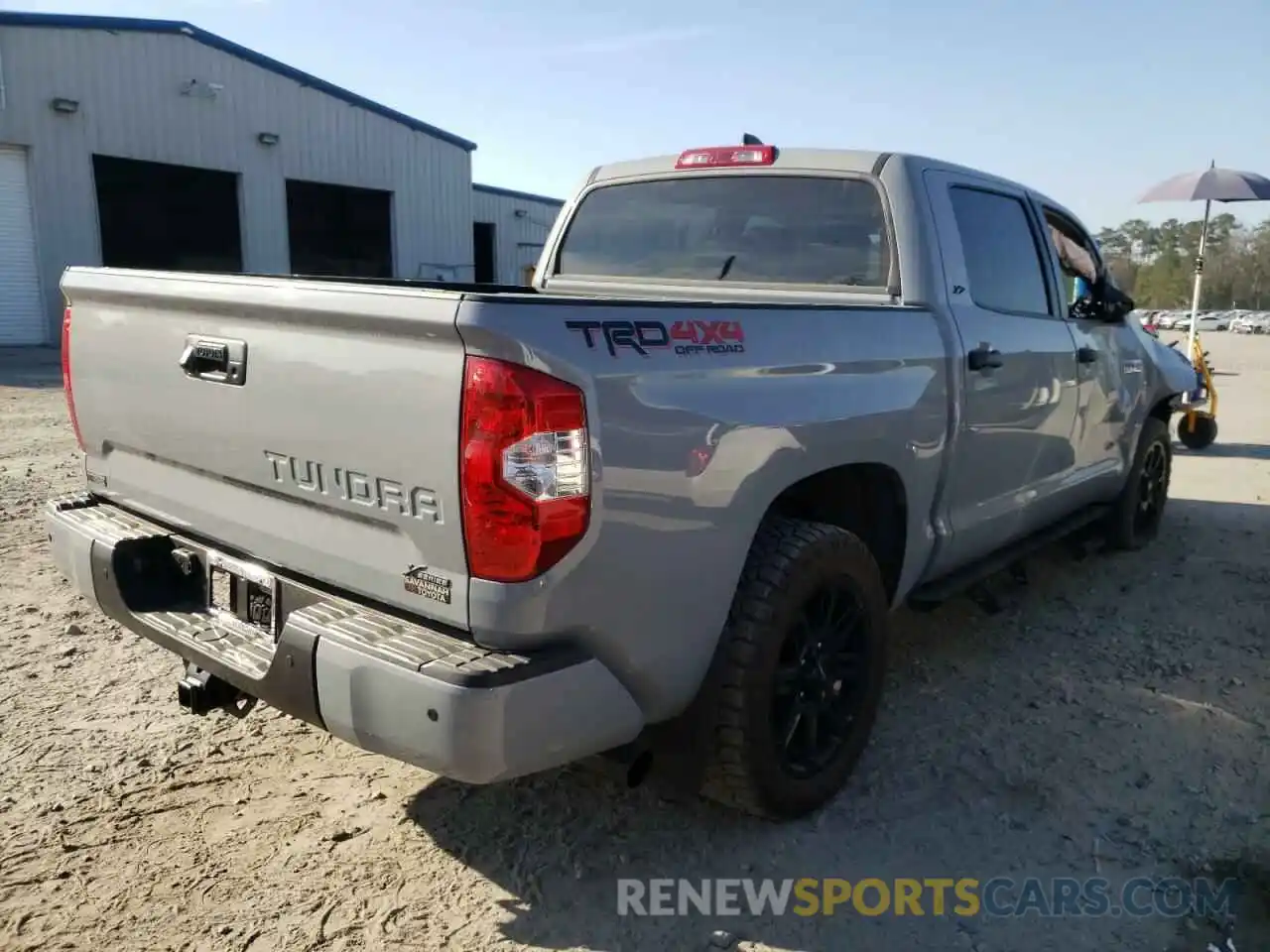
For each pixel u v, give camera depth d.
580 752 2.37
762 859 2.94
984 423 3.84
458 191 30.38
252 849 2.95
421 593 2.35
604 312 2.35
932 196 3.79
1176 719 3.86
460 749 2.15
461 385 2.17
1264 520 7.05
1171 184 10.59
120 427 3.18
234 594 2.89
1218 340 38.97
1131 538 5.96
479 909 2.70
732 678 2.76
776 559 2.84
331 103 25.84
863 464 3.28
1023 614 5.02
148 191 25.28
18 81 19.64
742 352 2.69
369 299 2.27
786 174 4.02
